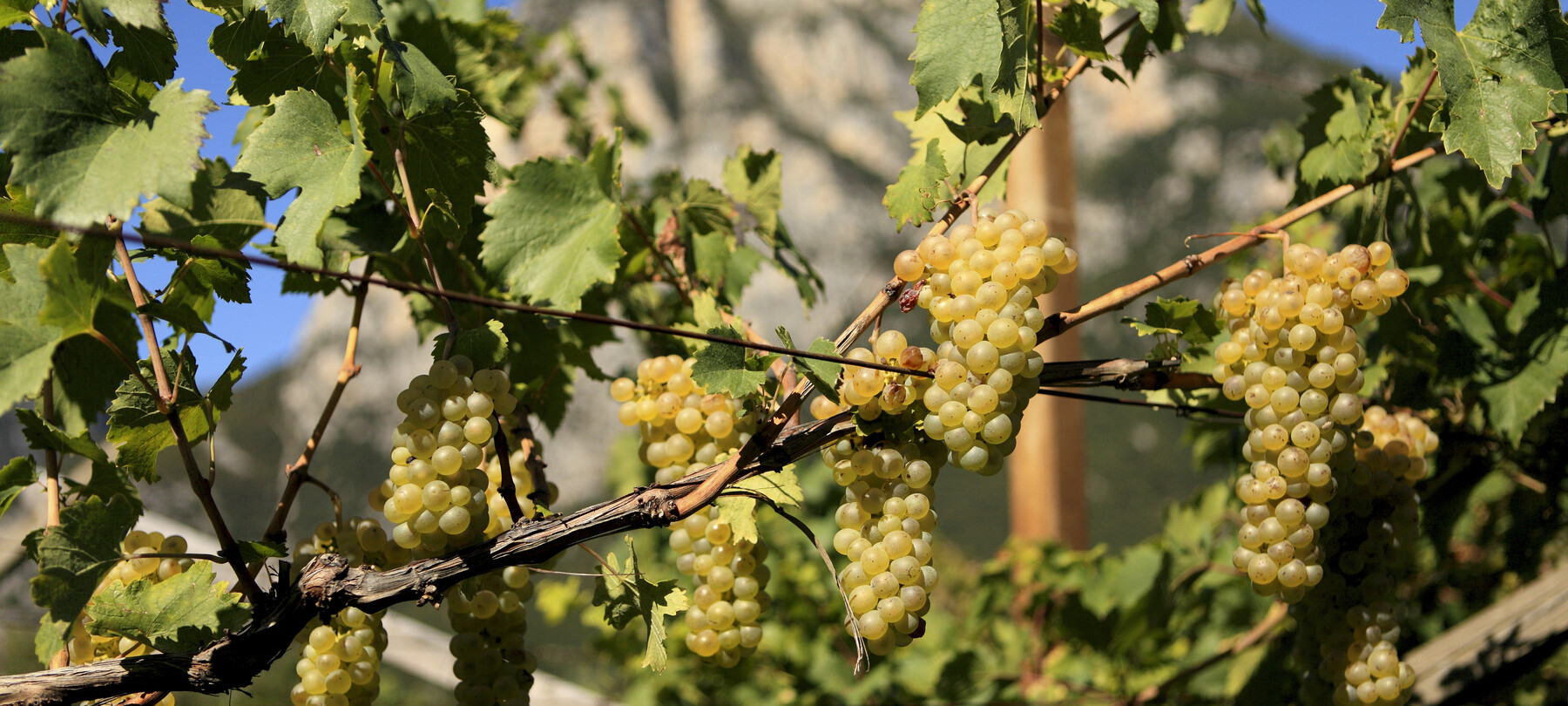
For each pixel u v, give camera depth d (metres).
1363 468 1.78
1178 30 1.94
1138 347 16.59
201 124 1.62
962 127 1.79
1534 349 1.96
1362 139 1.91
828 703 3.23
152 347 1.64
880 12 38.19
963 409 1.63
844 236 28.12
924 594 1.62
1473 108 1.71
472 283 1.95
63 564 1.61
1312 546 1.73
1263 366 1.72
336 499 1.73
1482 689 2.06
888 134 33.66
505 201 1.88
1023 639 3.38
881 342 1.65
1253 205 26.88
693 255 2.07
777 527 3.72
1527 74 1.72
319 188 1.67
